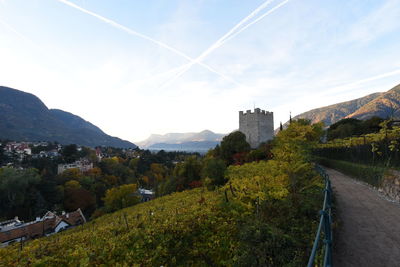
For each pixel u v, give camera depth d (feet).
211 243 22.74
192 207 30.60
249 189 27.43
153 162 422.41
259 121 169.17
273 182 28.17
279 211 24.29
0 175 170.60
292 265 15.94
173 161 468.75
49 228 118.21
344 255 18.28
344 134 142.41
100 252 19.51
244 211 26.04
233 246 21.43
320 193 28.30
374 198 38.04
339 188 47.73
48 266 18.76
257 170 39.78
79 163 325.62
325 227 12.04
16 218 143.84
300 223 22.25
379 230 23.24
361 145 63.36
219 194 37.76
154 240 20.98
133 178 310.86
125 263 18.39
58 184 215.72
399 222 25.58
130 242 20.90
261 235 19.15
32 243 23.68
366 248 19.27
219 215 26.40
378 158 52.54
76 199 197.36
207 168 59.52
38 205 174.70
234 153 107.34
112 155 496.64
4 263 19.29
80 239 26.30
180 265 21.07
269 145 92.53
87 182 234.99
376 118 130.11
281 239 18.34
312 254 8.64
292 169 31.32
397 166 45.01
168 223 23.75
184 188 98.02
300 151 35.29
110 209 141.69
